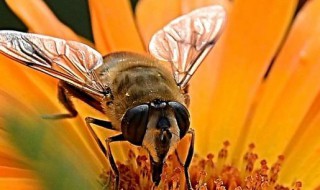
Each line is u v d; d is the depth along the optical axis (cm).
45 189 6
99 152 9
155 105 7
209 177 9
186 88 9
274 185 9
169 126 7
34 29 9
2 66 9
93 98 8
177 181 9
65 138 8
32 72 9
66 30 9
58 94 9
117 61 8
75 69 8
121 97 8
